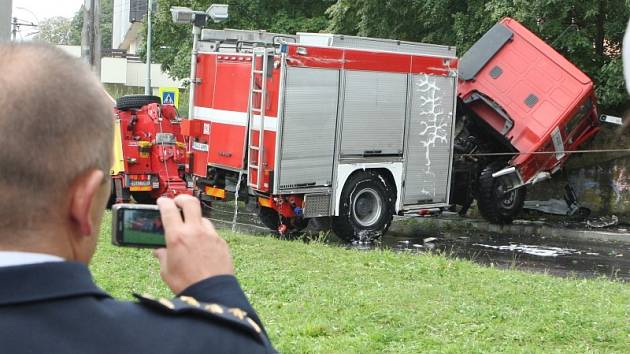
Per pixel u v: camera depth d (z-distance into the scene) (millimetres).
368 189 13930
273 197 13219
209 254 1563
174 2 27562
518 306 7527
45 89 1354
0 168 1332
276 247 10469
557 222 16922
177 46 29188
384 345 6105
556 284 8797
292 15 26172
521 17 17266
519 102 15539
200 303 1426
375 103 13891
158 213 1607
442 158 14867
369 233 13945
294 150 13094
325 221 13906
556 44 17641
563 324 6840
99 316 1313
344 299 7441
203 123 14828
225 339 1366
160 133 15586
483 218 17047
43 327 1271
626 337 6523
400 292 7832
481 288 8297
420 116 14492
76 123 1372
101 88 1450
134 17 35906
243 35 14961
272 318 6777
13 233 1355
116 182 15406
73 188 1386
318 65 13180
